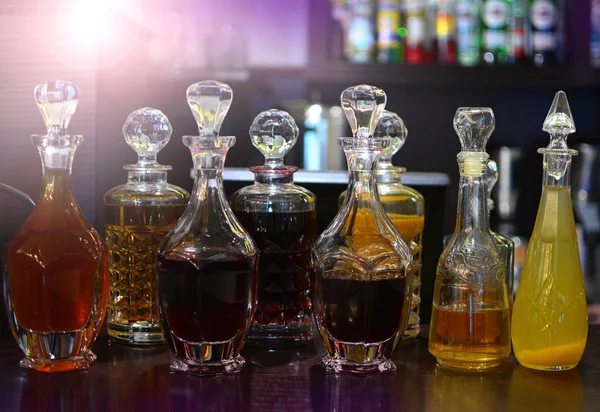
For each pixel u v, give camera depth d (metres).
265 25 3.12
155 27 2.20
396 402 0.99
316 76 2.70
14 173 1.39
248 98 2.94
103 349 1.16
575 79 2.74
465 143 1.10
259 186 1.17
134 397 1.00
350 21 2.72
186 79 2.68
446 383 1.05
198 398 1.00
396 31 2.72
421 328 1.29
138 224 1.16
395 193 1.19
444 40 2.74
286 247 1.15
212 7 2.99
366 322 1.05
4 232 1.38
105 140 1.47
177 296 1.05
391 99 3.19
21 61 1.39
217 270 1.04
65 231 1.05
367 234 1.06
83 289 1.06
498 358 1.08
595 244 2.75
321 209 1.35
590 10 2.74
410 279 1.08
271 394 1.01
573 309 1.08
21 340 1.08
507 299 1.10
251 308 1.07
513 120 3.19
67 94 1.06
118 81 1.55
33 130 1.39
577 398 1.00
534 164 3.02
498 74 2.73
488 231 1.11
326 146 2.64
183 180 1.88
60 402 0.98
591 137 3.05
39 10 1.39
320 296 1.07
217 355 1.06
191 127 1.98
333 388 1.03
